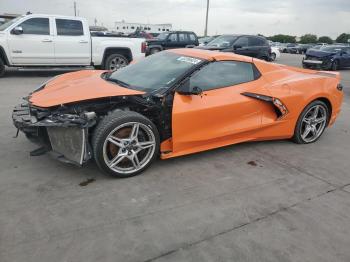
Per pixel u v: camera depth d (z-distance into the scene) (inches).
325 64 672.4
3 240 97.0
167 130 144.6
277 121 175.9
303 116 183.9
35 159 150.3
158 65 165.8
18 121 133.5
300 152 179.8
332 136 211.8
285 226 111.6
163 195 126.3
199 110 148.0
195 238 103.0
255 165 158.7
